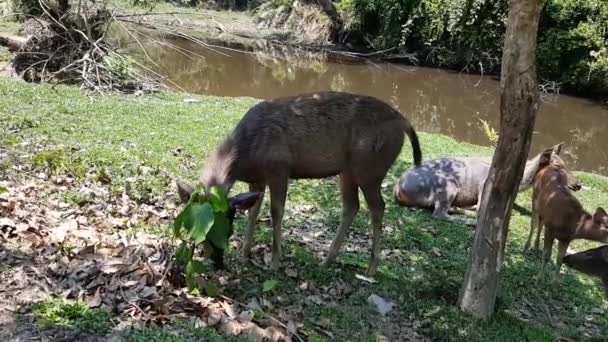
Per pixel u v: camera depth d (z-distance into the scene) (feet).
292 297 15.42
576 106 59.11
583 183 32.01
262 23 83.35
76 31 41.34
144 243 15.97
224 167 15.88
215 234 13.99
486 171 26.20
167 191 21.40
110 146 25.80
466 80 67.26
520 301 18.81
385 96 57.72
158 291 13.67
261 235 19.11
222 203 14.07
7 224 15.17
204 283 14.07
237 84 56.49
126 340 11.88
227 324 13.15
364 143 17.08
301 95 16.88
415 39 74.95
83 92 36.55
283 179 16.53
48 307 12.41
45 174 20.66
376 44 76.43
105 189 20.36
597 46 61.87
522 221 26.40
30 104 31.68
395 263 19.58
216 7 89.45
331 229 21.70
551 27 64.69
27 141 24.67
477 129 47.52
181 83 53.98
